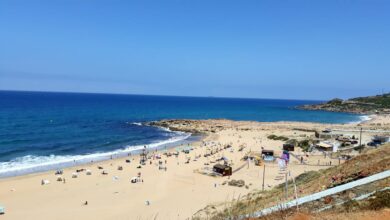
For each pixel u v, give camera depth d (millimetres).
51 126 109188
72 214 36781
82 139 88938
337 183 22656
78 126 113438
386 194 16141
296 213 15633
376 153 27453
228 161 66125
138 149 80125
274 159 66312
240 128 119688
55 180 50625
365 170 22875
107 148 79875
